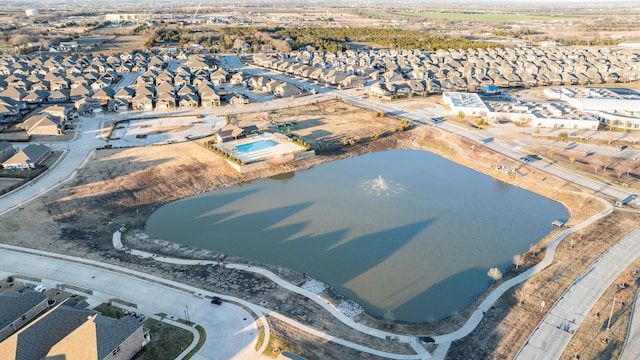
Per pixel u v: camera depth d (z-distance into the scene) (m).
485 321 62.22
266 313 62.03
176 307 62.66
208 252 78.50
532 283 69.50
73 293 64.81
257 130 134.25
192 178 106.06
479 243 82.69
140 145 123.00
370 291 69.31
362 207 96.12
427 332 60.34
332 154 123.44
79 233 82.38
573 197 97.56
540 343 57.78
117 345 50.97
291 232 86.06
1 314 56.88
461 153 123.94
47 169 106.56
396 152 128.25
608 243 79.25
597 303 64.62
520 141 129.75
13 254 74.19
